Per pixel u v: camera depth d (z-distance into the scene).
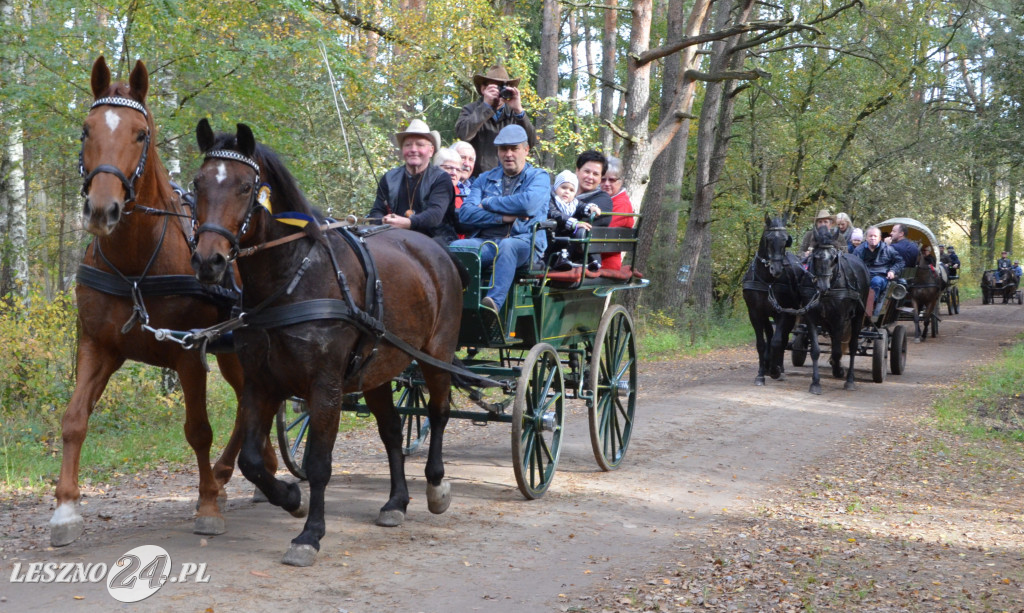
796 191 29.70
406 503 6.13
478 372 7.01
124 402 10.24
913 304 22.33
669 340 20.95
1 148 12.12
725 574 5.21
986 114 29.25
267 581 4.76
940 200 32.44
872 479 8.45
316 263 5.04
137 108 5.00
